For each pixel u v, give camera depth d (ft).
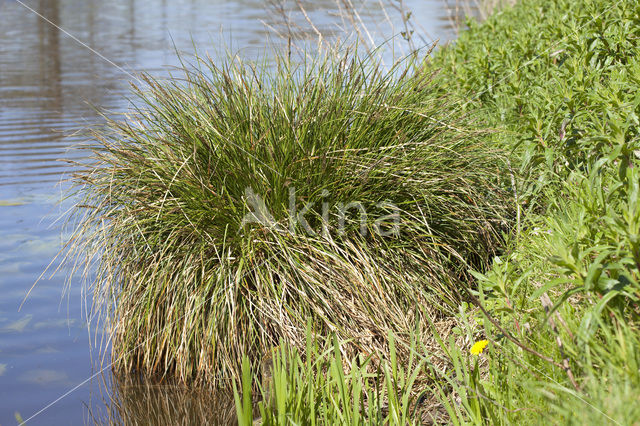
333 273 13.97
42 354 14.99
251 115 14.85
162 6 90.12
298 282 14.15
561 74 18.22
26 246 20.06
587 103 14.67
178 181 14.37
